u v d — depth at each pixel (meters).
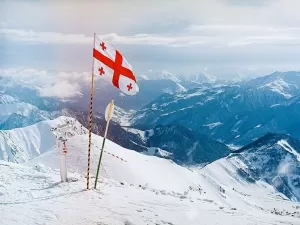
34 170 27.64
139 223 17.23
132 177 69.12
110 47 23.16
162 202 21.17
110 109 23.22
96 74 23.31
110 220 17.27
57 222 16.38
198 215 19.14
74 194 21.17
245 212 21.12
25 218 16.58
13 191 21.14
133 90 23.56
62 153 23.91
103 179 27.20
